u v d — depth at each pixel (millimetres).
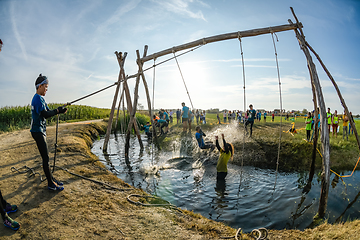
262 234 3979
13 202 4031
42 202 4148
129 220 3938
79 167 6566
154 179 7367
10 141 9672
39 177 5258
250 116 12445
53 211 3885
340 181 7699
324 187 5148
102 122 20422
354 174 8359
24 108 18500
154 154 10977
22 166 5988
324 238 3693
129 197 5043
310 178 7715
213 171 8500
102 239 3270
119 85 11195
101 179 5914
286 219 5004
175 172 8258
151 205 4770
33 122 4094
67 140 9789
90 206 4266
